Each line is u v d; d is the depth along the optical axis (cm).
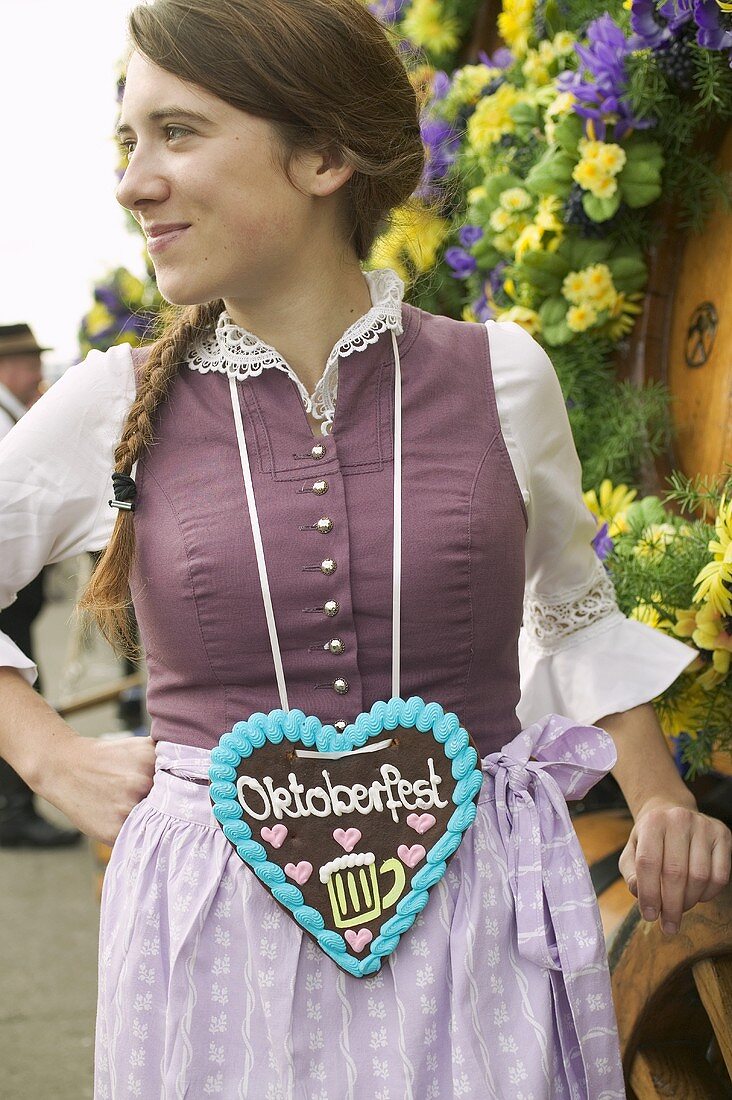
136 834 129
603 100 190
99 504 134
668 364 199
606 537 177
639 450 197
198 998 119
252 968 119
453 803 121
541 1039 120
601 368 204
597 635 149
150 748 133
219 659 125
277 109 120
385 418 128
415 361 130
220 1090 117
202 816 124
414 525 124
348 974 119
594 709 145
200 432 128
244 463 126
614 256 200
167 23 118
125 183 121
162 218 121
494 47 261
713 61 173
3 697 137
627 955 160
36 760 134
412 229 185
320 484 124
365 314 133
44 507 133
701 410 190
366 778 121
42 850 452
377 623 124
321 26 123
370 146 127
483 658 128
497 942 122
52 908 390
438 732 121
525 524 133
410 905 119
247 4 120
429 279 226
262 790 120
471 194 228
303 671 124
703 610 156
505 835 126
